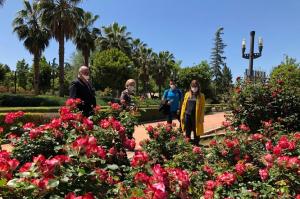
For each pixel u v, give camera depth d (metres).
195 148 4.88
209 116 23.98
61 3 30.58
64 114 4.18
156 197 2.20
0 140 4.13
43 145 3.88
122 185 2.86
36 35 36.56
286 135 5.87
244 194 3.64
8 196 2.20
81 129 4.00
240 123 8.85
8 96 25.31
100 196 2.77
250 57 16.50
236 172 3.95
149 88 64.69
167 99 10.41
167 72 62.97
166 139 5.91
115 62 40.09
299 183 3.78
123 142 4.09
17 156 3.86
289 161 3.82
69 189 2.65
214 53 67.75
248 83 9.16
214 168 4.35
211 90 51.44
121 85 40.81
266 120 8.79
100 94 39.19
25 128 4.25
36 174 2.39
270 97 8.80
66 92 33.91
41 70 55.53
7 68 54.50
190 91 8.77
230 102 9.07
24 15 36.28
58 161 2.57
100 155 2.93
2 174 2.36
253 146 5.05
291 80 9.61
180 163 4.76
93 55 47.50
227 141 4.91
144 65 59.53
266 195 3.72
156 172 2.57
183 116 8.76
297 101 8.71
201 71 49.94
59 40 31.05
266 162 4.12
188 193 2.93
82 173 2.65
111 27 49.16
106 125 4.09
